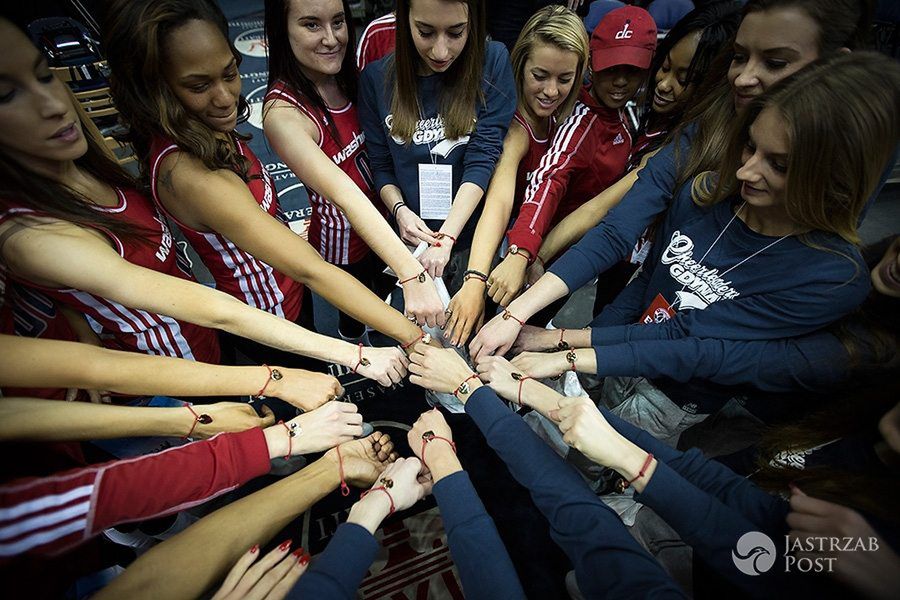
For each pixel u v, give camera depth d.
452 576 1.24
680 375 1.21
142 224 1.22
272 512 1.09
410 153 1.60
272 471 1.50
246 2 5.90
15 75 0.85
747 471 1.20
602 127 1.64
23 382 0.96
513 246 1.51
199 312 1.08
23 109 0.89
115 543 1.28
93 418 1.01
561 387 1.42
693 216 1.27
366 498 1.08
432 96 1.50
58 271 0.97
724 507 0.89
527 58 1.50
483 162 1.58
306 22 1.32
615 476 1.29
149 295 1.03
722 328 1.18
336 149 1.61
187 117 1.10
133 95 1.06
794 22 1.05
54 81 0.94
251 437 1.09
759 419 1.28
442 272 1.54
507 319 1.34
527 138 1.69
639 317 1.51
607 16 1.55
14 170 0.94
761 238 1.10
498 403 1.16
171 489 0.96
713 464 1.03
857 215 0.96
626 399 1.40
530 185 1.63
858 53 0.91
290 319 1.63
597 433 0.99
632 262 1.79
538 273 1.62
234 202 1.13
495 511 1.38
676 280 1.28
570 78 1.48
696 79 1.51
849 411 0.97
